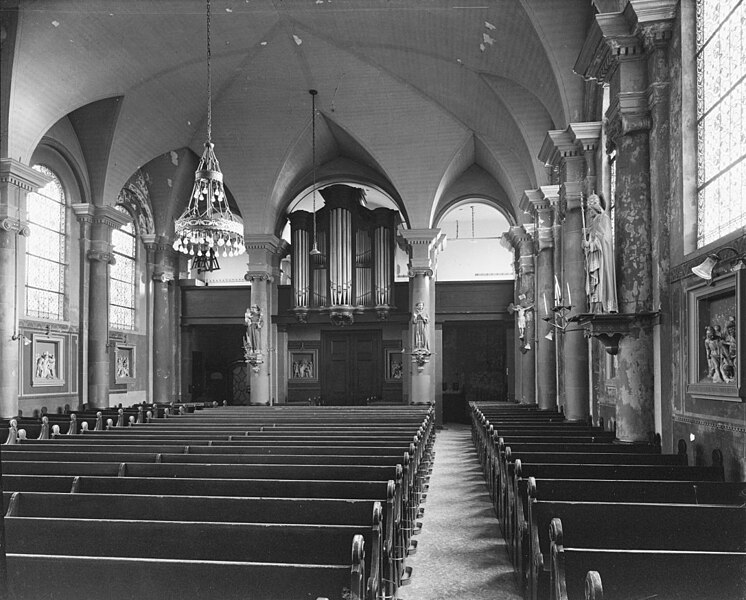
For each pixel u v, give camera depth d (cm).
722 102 777
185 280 2516
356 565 325
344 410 1800
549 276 1695
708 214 812
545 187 1588
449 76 1764
